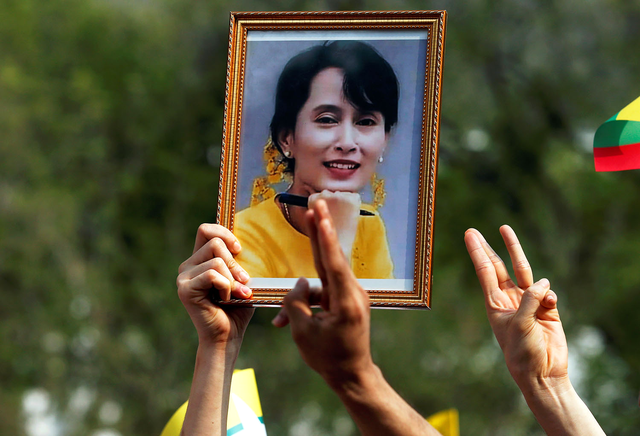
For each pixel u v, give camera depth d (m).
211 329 6.23
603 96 37.91
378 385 4.85
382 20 6.62
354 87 6.61
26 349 42.50
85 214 46.19
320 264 4.85
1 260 42.69
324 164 6.55
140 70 47.84
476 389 39.50
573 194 39.50
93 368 43.06
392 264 6.32
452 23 38.56
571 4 36.94
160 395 42.81
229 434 7.27
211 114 48.12
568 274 38.78
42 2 48.44
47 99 45.31
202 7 46.50
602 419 36.47
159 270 45.78
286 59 6.73
